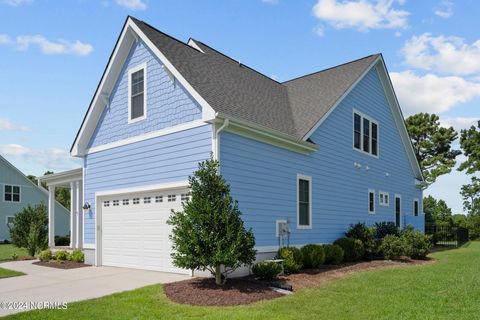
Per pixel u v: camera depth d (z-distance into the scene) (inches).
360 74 718.5
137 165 531.2
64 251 653.3
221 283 393.1
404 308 319.6
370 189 769.6
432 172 1616.6
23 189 1497.3
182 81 472.1
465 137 1579.7
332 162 647.1
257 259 475.2
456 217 1546.5
